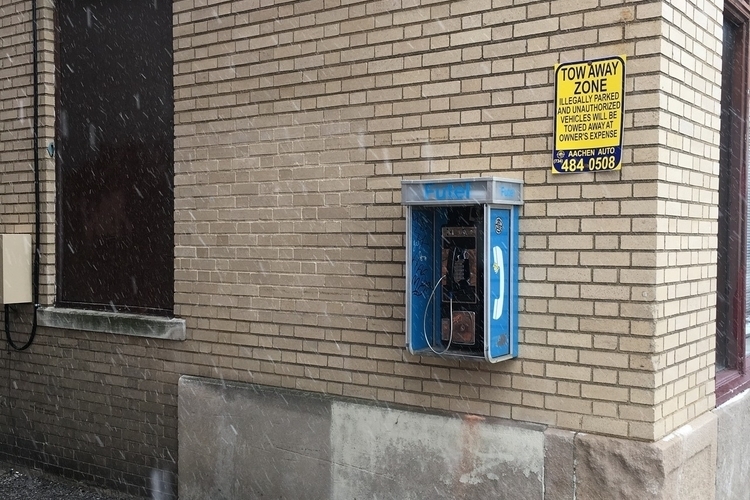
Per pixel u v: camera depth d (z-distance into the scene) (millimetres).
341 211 5316
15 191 7539
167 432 6375
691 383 4652
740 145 6055
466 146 4742
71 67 7332
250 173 5789
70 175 7324
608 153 4223
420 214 4652
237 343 5887
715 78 4852
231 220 5906
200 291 6098
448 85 4812
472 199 4289
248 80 5789
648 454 4078
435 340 4734
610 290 4230
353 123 5242
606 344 4242
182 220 6199
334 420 5305
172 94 6535
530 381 4512
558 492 4363
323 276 5414
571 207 4355
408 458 4961
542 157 4453
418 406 4965
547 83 4434
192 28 6113
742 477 5641
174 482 6336
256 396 5699
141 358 6543
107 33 7039
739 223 6023
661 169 4133
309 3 5445
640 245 4137
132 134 6836
